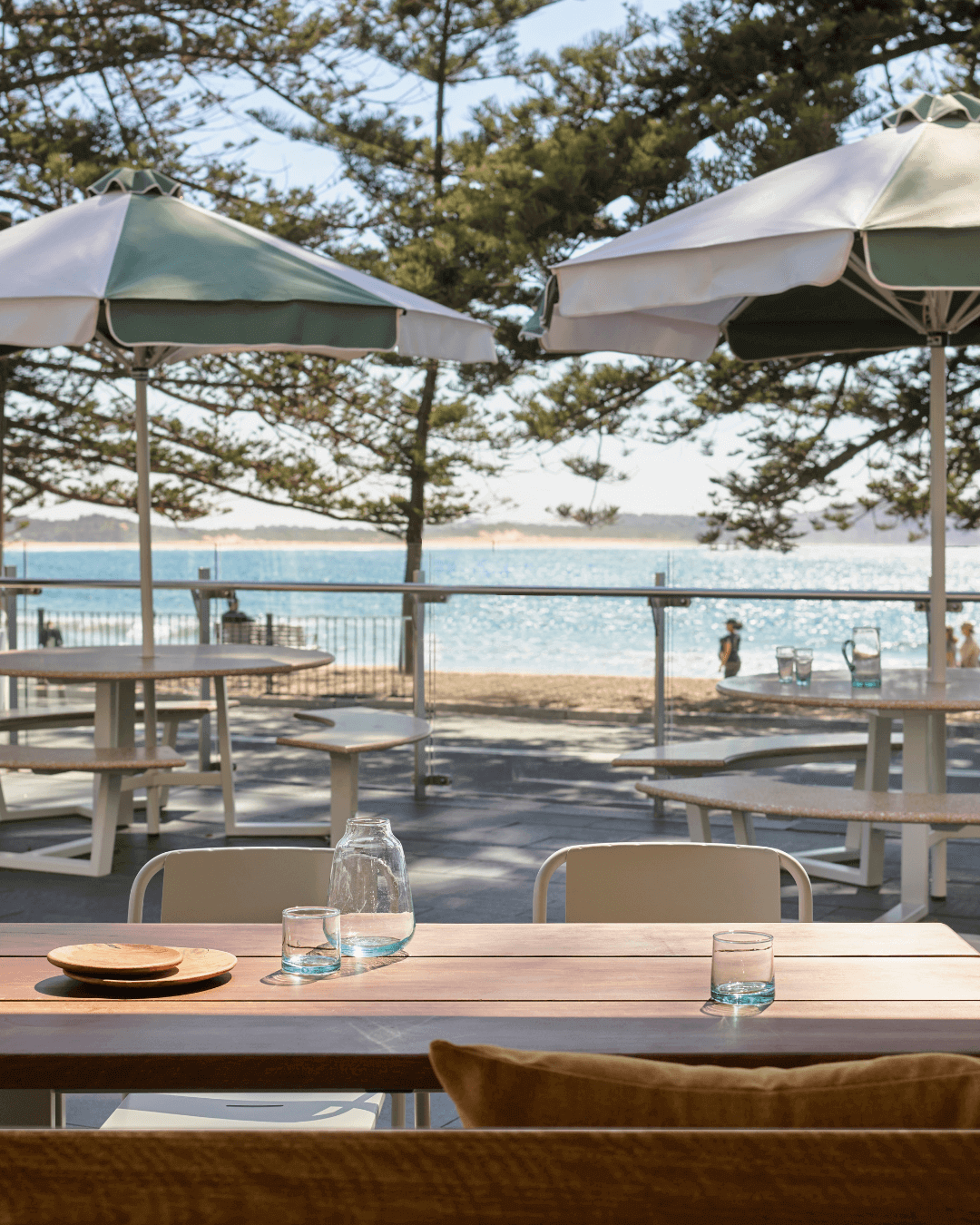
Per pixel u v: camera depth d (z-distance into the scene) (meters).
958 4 15.02
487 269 16.44
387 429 21.34
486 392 17.62
